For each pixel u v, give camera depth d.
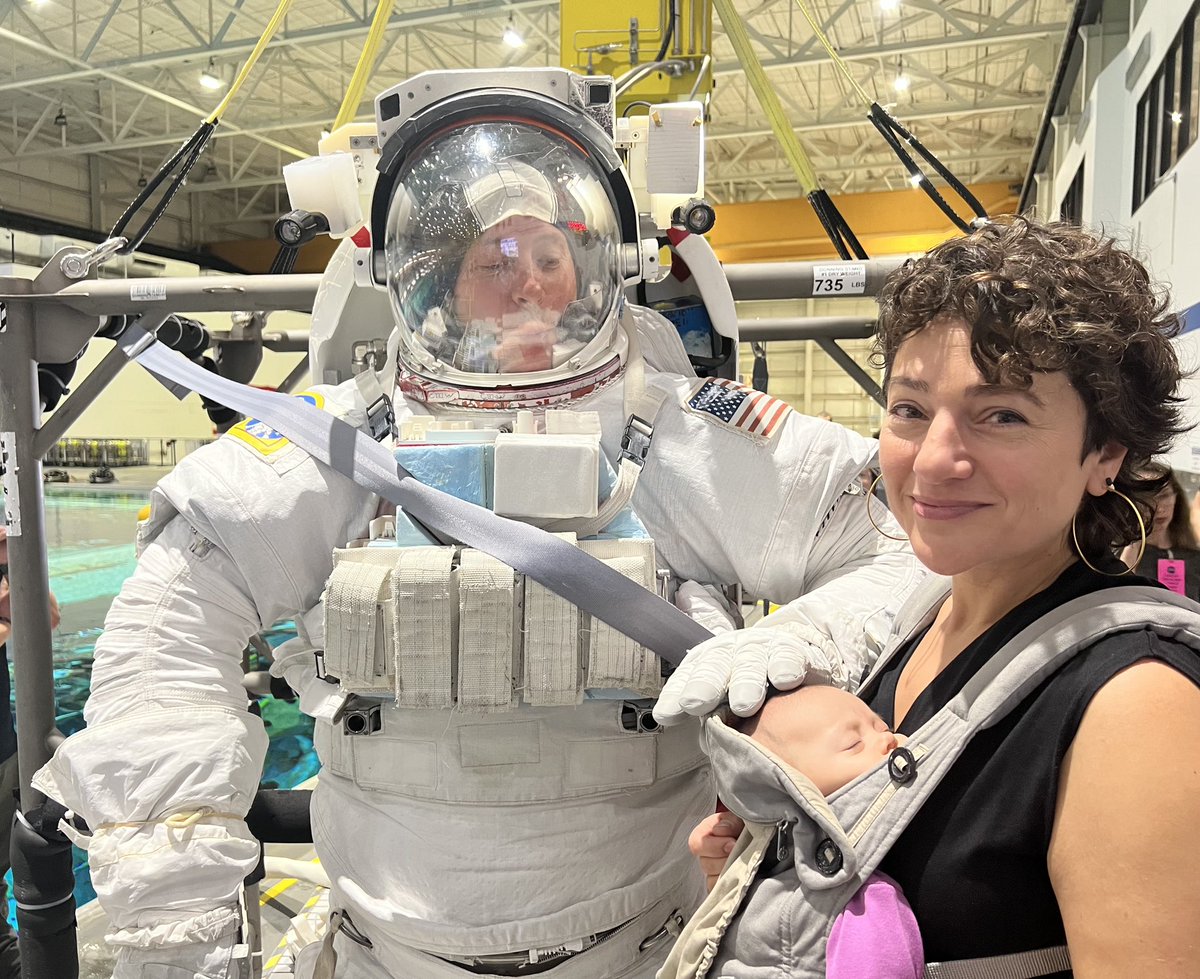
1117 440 0.69
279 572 1.17
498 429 1.19
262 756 1.19
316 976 1.18
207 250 14.70
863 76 10.06
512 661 1.02
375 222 1.21
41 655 1.60
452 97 1.18
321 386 1.36
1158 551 2.09
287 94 10.80
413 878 1.07
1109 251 0.69
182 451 11.77
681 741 1.15
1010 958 0.63
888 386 0.77
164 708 1.12
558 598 1.02
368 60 1.73
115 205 13.57
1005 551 0.69
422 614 0.99
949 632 0.84
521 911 1.05
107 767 1.07
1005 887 0.63
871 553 1.26
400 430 1.20
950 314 0.69
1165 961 0.52
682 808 1.17
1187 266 2.78
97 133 11.95
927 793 0.66
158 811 1.07
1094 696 0.59
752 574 1.24
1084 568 0.73
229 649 1.19
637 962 1.12
